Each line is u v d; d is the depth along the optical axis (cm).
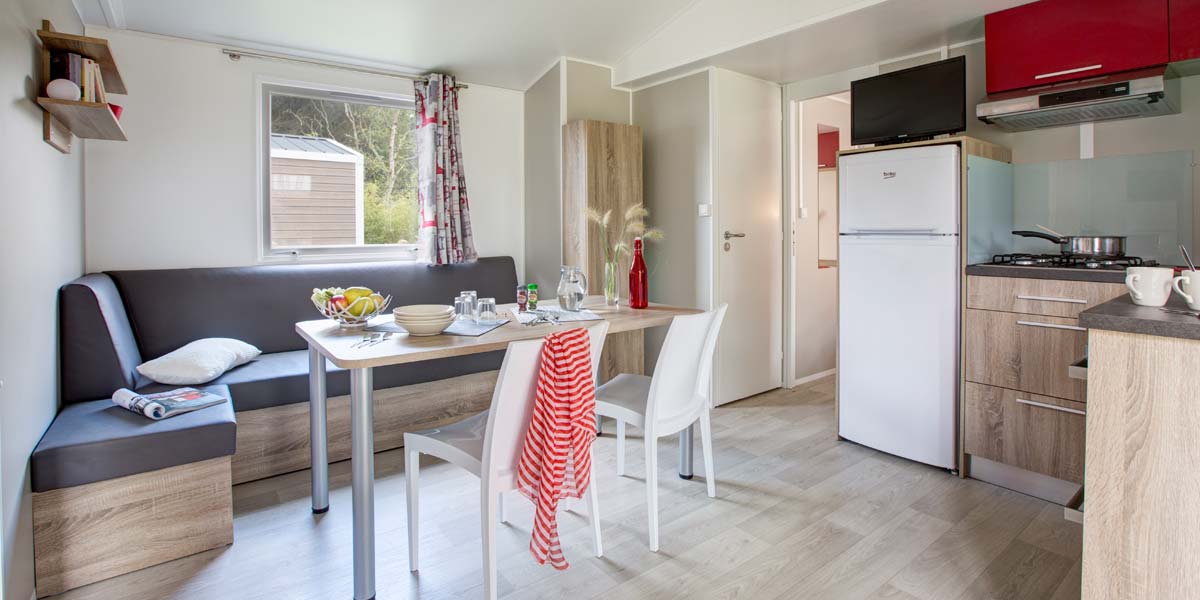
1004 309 249
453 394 321
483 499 169
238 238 324
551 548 172
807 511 235
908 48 328
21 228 177
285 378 267
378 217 375
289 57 336
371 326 221
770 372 415
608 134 376
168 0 271
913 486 258
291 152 342
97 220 287
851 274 298
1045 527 221
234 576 192
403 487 260
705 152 371
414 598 181
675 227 395
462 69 380
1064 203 287
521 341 166
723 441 316
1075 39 250
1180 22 225
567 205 384
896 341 283
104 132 244
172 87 304
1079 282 228
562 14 333
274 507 239
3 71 163
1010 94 269
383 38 330
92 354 229
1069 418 232
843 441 314
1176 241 258
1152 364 123
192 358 257
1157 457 123
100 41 205
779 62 355
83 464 183
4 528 150
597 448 307
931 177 264
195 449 201
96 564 187
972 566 196
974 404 260
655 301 412
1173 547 122
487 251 415
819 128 464
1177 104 253
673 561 200
